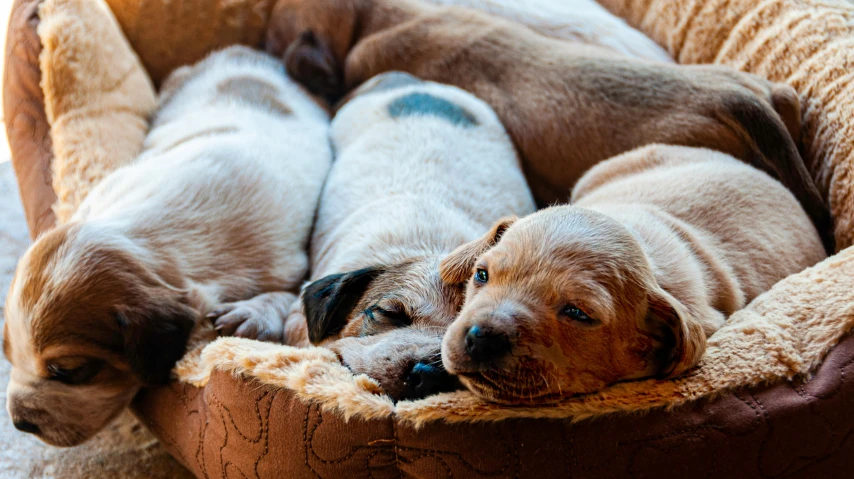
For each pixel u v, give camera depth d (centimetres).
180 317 54
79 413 53
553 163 67
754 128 62
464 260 50
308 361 49
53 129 64
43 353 52
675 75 65
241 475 50
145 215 56
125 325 52
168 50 73
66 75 64
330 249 60
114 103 66
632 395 47
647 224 53
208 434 51
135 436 59
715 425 47
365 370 49
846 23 65
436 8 75
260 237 59
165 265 55
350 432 48
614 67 66
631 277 47
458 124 66
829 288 50
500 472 47
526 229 48
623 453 47
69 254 53
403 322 51
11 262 69
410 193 60
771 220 57
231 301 58
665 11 75
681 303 48
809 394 48
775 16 68
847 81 63
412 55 73
